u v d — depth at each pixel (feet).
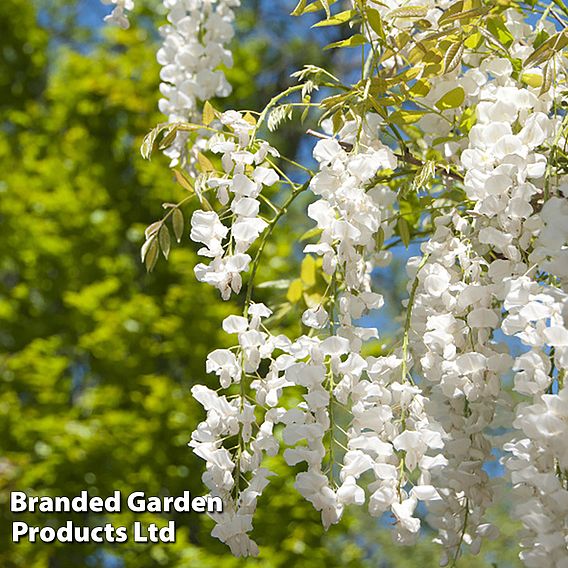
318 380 4.31
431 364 4.58
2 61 23.32
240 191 4.62
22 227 17.92
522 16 5.59
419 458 4.26
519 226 4.18
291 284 6.88
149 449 14.96
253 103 21.42
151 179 17.42
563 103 5.27
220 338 16.03
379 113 5.06
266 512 14.17
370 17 4.95
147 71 19.15
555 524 3.75
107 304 16.70
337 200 4.40
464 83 5.25
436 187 6.71
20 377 16.63
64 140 19.52
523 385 3.84
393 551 24.57
